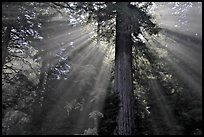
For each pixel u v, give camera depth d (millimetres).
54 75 13992
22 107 12742
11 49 13961
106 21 11133
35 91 13570
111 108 9328
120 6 9570
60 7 11359
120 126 9156
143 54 12375
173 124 11227
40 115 12539
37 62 14750
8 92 13180
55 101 13148
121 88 9836
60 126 12102
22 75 13445
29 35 13094
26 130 11695
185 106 11164
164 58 12445
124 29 10086
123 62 10234
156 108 12023
